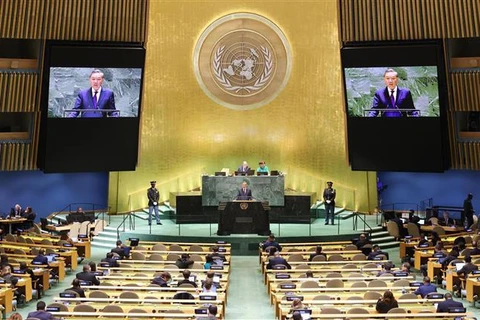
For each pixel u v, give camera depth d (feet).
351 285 53.31
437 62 80.18
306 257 67.97
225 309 55.57
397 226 82.89
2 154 85.56
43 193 96.32
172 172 97.55
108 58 80.59
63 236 76.43
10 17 81.92
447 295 45.37
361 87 82.74
